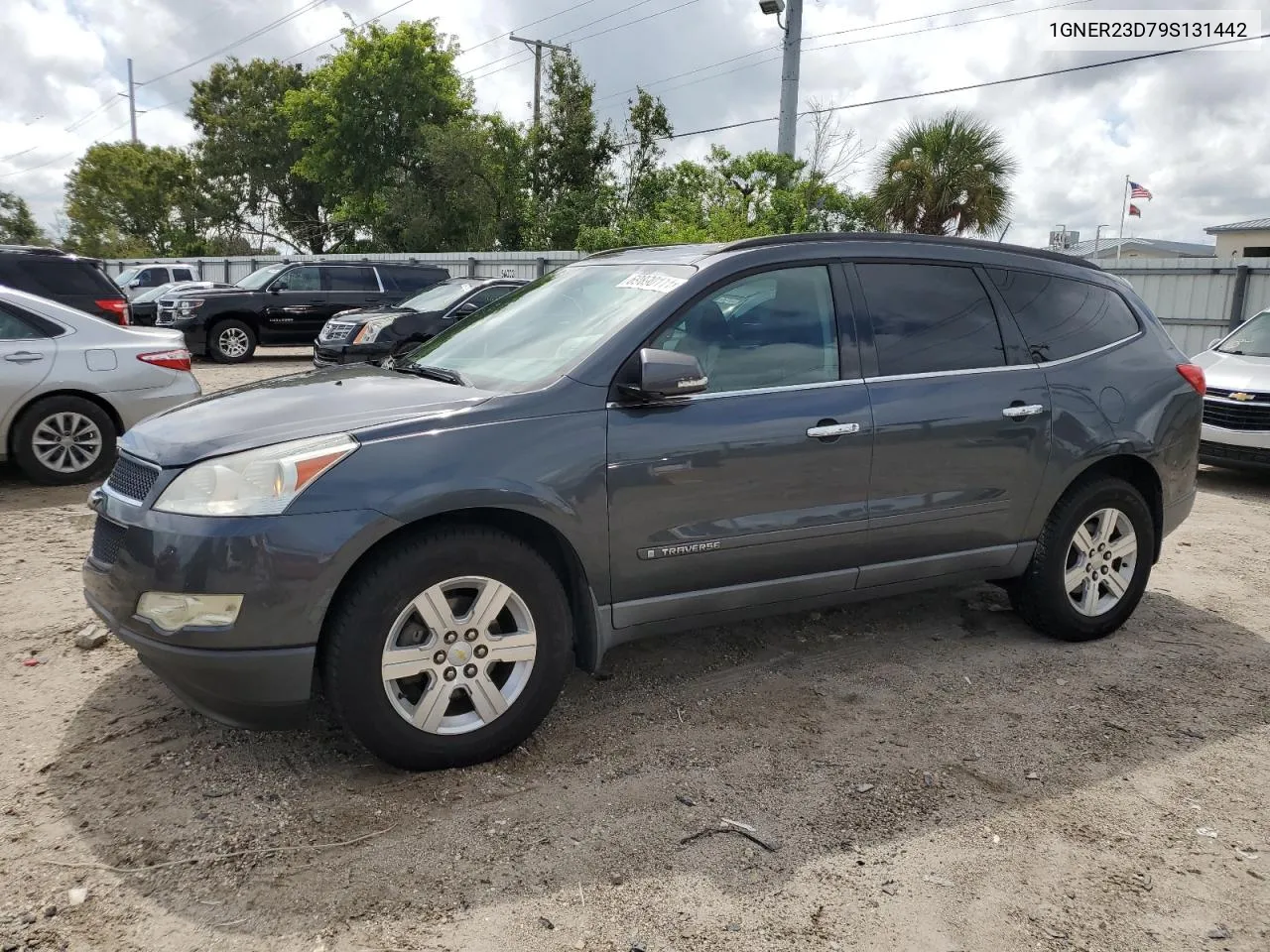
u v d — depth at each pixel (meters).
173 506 2.89
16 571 5.20
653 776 3.17
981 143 20.80
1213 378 8.35
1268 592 5.34
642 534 3.34
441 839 2.78
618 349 3.35
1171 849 2.84
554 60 31.94
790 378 3.64
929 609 4.89
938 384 3.90
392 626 2.95
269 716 2.94
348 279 17.94
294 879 2.59
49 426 7.18
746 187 22.69
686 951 2.35
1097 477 4.38
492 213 36.50
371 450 2.93
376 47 39.66
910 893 2.60
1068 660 4.27
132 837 2.76
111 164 54.81
